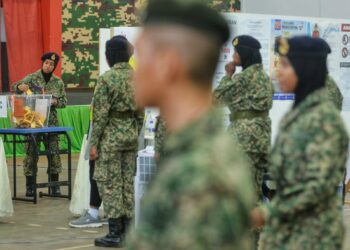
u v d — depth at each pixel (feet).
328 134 9.93
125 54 22.80
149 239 5.07
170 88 5.54
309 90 10.79
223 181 5.01
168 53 5.44
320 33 31.17
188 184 4.99
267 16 28.50
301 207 9.91
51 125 33.81
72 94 54.95
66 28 54.29
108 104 22.65
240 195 5.09
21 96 31.99
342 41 32.40
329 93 23.81
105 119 22.74
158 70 5.49
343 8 52.16
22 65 52.85
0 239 25.44
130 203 23.53
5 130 31.81
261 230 19.58
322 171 9.80
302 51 10.78
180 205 4.97
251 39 19.77
